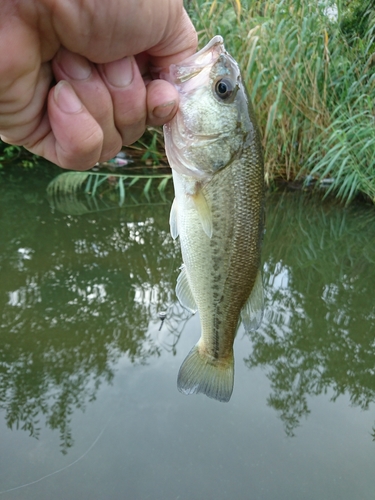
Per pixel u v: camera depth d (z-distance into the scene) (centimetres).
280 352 44
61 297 48
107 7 14
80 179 75
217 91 21
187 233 23
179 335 44
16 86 14
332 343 46
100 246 60
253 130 23
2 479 29
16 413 34
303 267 62
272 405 37
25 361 39
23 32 13
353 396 38
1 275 52
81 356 40
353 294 55
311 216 75
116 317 46
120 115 17
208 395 26
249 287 25
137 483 30
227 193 23
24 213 69
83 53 15
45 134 17
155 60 19
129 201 76
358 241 69
